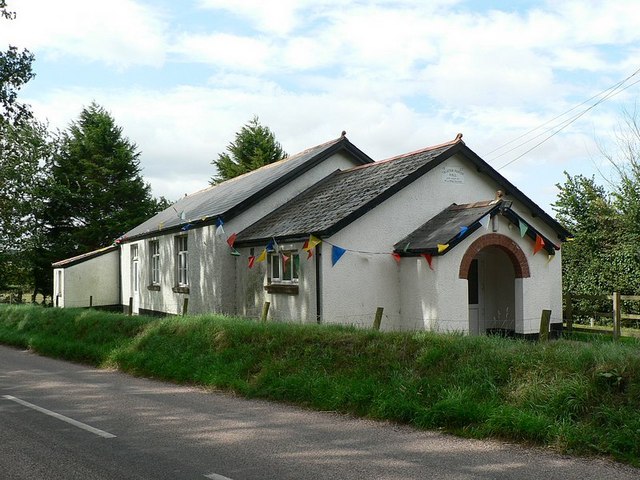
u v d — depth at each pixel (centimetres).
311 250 1493
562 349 787
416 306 1488
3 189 3303
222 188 2505
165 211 2945
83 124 4384
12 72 2198
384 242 1541
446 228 1485
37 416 805
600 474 542
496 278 1677
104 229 4138
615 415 636
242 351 1093
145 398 934
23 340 1722
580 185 2111
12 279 4138
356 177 1828
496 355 811
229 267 1850
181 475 549
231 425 748
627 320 1809
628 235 1875
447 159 1648
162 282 2320
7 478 547
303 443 659
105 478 543
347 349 973
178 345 1230
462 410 709
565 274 1988
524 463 577
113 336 1457
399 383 817
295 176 1941
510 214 1479
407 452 620
